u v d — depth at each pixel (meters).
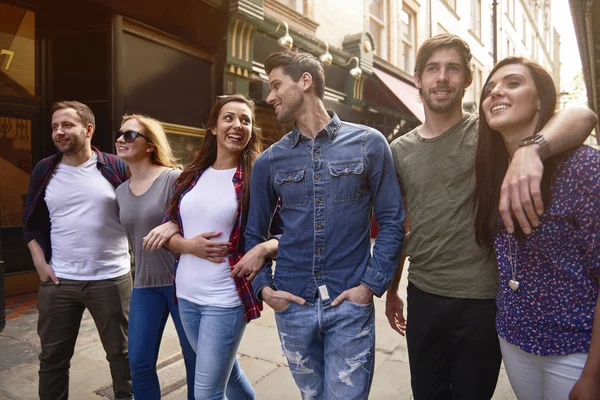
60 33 4.91
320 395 1.70
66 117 2.20
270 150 1.71
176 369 3.06
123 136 2.11
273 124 7.19
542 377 1.30
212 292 1.83
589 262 1.16
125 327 2.31
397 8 10.55
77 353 3.30
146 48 5.02
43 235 2.31
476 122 1.66
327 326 1.59
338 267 1.58
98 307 2.24
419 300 1.73
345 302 1.56
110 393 2.72
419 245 1.72
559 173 1.20
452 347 1.66
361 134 1.61
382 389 2.77
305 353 1.65
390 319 2.06
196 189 1.95
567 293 1.20
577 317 1.19
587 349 1.18
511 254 1.32
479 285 1.58
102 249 2.23
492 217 1.45
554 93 1.31
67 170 2.26
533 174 1.14
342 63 8.39
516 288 1.29
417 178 1.71
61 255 2.22
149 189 2.10
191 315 1.90
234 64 6.00
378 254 1.56
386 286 1.55
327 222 1.58
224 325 1.81
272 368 3.07
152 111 5.12
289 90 1.61
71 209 2.21
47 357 2.23
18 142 4.95
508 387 2.75
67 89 4.95
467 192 1.60
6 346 3.47
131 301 2.10
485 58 15.74
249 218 1.79
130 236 2.15
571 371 1.20
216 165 2.00
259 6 6.11
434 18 12.11
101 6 4.51
